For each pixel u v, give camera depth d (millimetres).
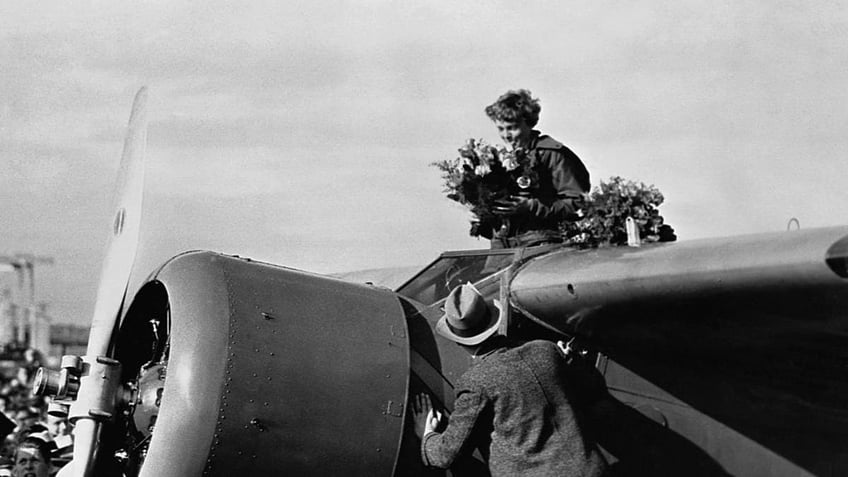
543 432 4664
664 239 6098
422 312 5371
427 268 5852
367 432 4844
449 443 4758
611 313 4898
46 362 23906
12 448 8992
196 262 5090
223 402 4637
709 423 5320
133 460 5094
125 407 5375
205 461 4574
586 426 4773
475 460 5012
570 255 5172
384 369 4969
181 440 4574
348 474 4789
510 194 6086
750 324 4605
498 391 4711
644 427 5273
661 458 5270
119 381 5355
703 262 4332
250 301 4906
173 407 4629
